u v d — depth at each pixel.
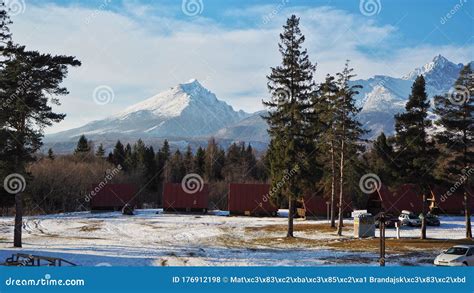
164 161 134.75
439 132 42.94
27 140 35.62
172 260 30.06
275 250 36.94
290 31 45.59
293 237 46.44
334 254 33.91
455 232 49.97
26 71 35.06
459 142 42.53
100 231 54.41
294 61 45.47
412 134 42.72
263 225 60.78
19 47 34.53
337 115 49.19
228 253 34.69
